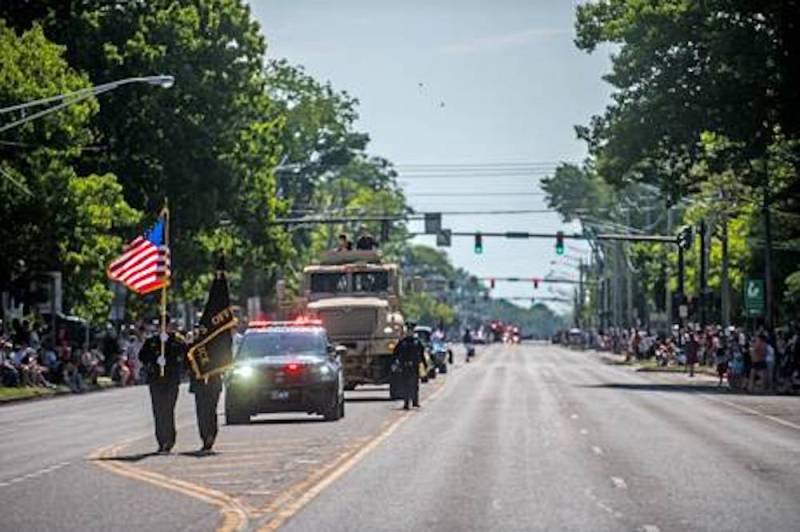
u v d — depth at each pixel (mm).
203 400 58562
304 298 107312
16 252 127688
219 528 35844
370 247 111500
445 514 39000
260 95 165125
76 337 155000
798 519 38312
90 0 155500
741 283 183625
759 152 133500
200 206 156875
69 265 130500
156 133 154000
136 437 68375
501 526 36688
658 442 64188
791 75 127438
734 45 127562
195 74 156875
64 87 125125
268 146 166125
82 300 136250
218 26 160250
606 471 50969
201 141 156125
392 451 58562
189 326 190875
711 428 73500
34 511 39938
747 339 137000
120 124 153625
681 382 138500
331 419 77188
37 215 125750
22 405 103125
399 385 100562
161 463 53938
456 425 74500
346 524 36812
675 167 141375
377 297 106938
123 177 154500
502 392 114500
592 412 87062
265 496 42844
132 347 139500
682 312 175125
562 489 45188
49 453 59875
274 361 76062
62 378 123938
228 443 63000
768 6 127250
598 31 142875
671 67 133875
